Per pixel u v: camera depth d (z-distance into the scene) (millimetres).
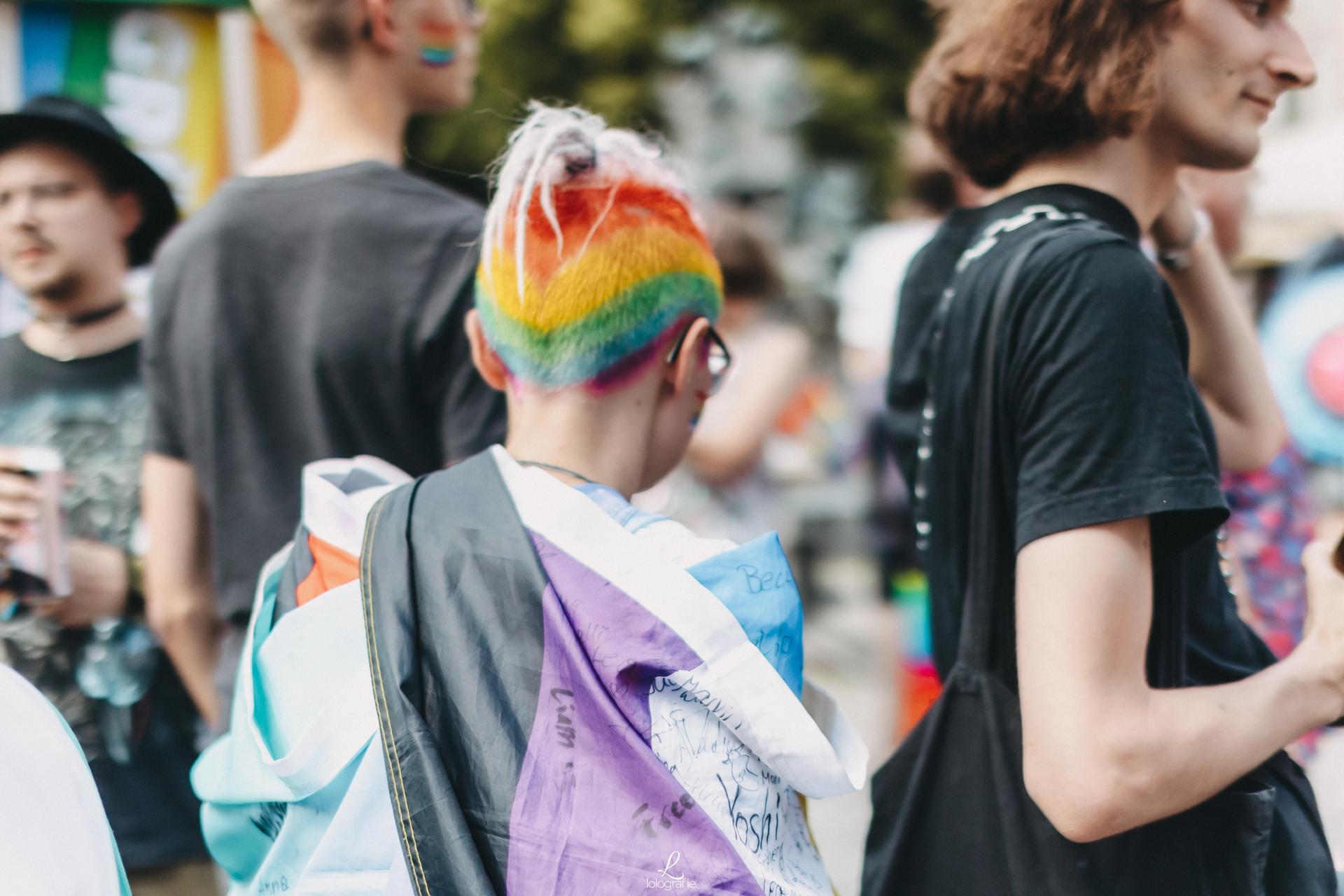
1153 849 1857
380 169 2729
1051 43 1966
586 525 1689
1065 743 1679
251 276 2709
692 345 1906
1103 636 1696
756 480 5695
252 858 1845
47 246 3156
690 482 5582
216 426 2738
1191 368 2465
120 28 3984
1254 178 3717
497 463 1757
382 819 1628
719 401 5547
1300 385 4270
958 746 1987
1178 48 1989
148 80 4027
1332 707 1854
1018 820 1900
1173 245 2361
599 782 1574
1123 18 1942
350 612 1744
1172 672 1869
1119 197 2072
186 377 2785
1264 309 4480
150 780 3086
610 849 1553
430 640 1652
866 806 5672
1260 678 1836
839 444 6988
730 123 13117
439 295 2676
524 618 1645
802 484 6992
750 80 13281
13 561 2836
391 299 2656
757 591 1719
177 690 3119
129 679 3066
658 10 14992
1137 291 1780
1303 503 3559
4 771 1480
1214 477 1741
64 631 3041
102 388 3234
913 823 2021
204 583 2953
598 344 1826
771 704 1643
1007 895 1926
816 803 5730
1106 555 1712
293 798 1686
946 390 2039
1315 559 1943
